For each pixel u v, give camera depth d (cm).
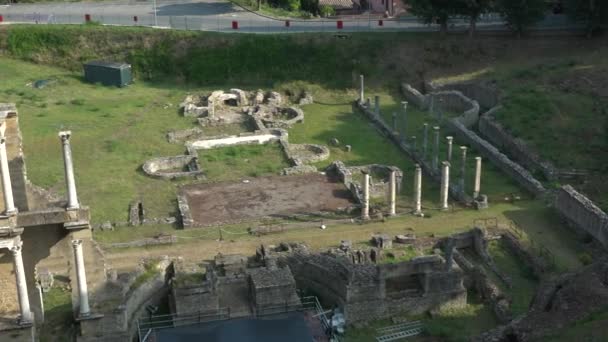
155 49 9150
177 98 8362
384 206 5662
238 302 4256
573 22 8906
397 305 4241
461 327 4134
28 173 6181
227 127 7525
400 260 4731
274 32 9394
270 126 7450
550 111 6881
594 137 6369
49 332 4034
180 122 7588
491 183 5978
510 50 8744
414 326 4159
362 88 8206
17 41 9344
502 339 3522
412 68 8731
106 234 5216
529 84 7681
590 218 4894
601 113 6725
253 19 10269
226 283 4322
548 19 9481
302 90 8644
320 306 4300
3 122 3547
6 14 10556
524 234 5050
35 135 6950
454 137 7050
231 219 5469
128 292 4131
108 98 8294
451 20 9731
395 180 5597
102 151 6738
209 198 5853
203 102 8256
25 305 3688
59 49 9288
